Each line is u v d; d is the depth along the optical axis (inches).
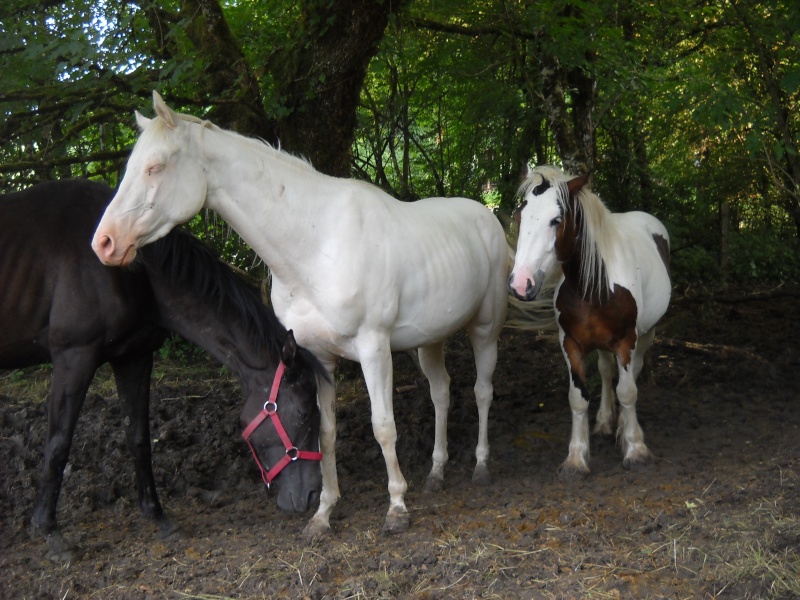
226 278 152.7
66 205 151.2
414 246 161.5
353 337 153.7
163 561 147.0
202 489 189.0
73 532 162.4
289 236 147.7
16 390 283.4
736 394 251.9
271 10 275.9
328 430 157.8
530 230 170.6
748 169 445.4
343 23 247.8
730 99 228.2
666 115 362.3
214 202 142.9
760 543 137.6
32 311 148.6
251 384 148.9
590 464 196.2
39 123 234.1
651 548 141.6
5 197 152.9
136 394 161.8
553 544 144.9
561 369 293.0
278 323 150.1
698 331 346.6
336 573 138.9
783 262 467.5
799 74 205.0
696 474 183.9
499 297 193.2
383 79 377.7
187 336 154.7
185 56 213.0
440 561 139.6
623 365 189.9
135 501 182.4
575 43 263.0
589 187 187.8
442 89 374.3
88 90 225.3
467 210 190.1
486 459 193.3
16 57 209.0
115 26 216.2
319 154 257.4
